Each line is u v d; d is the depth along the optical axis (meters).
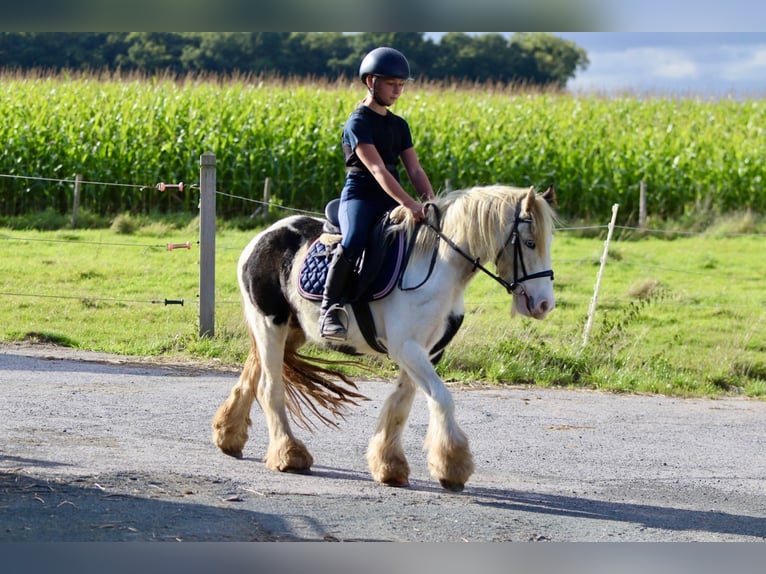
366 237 5.87
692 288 15.78
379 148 5.95
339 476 6.29
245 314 6.73
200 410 8.13
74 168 21.23
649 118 29.23
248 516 4.98
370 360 10.70
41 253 16.22
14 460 5.93
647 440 8.00
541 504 5.77
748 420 9.05
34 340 11.13
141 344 11.12
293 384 6.66
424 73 53.44
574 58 58.62
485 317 12.66
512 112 26.83
